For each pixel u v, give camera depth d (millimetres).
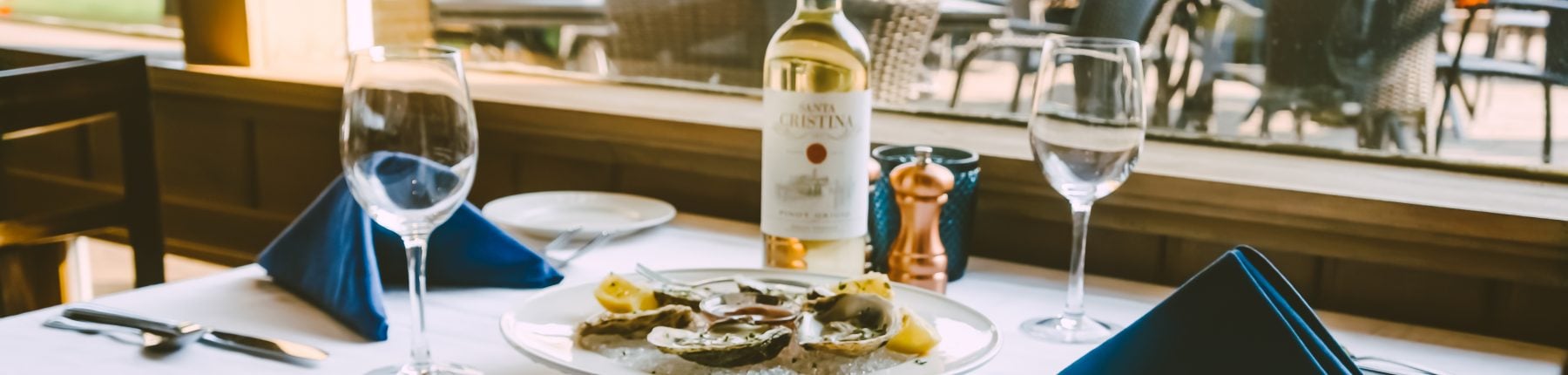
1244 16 1889
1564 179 1382
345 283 1073
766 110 1151
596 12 2738
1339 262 1288
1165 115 1969
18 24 2824
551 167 1740
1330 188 1281
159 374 963
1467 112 1744
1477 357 1104
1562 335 1201
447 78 937
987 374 1013
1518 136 1688
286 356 998
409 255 959
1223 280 869
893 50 2197
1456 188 1313
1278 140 1560
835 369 935
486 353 1030
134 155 1539
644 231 1436
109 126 2230
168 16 2771
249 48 2031
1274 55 1870
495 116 1751
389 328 1078
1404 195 1261
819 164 1135
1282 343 840
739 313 1036
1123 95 1055
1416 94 1775
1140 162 1432
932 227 1216
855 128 1139
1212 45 1920
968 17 2174
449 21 2668
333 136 1902
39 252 1897
